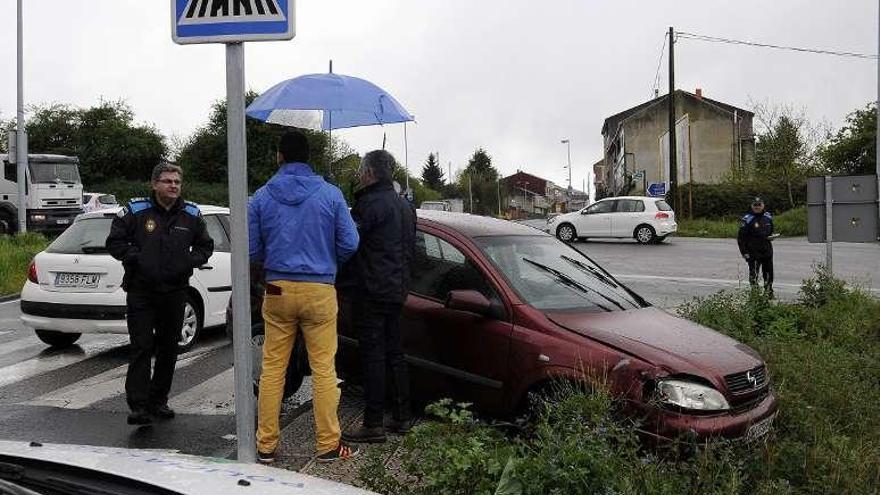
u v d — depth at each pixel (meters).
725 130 62.00
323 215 4.72
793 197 42.62
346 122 7.54
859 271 17.95
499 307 5.41
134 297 5.75
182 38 3.88
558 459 3.63
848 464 4.69
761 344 7.04
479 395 5.38
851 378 6.46
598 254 22.81
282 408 6.25
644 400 4.71
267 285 4.74
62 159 27.20
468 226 6.11
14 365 8.05
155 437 5.67
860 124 45.94
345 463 4.80
